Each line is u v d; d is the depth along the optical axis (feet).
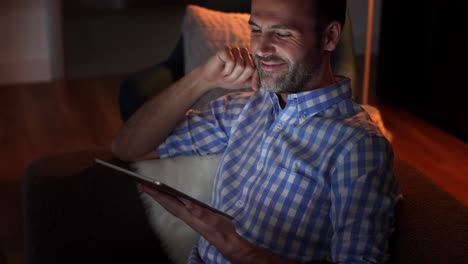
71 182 5.06
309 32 4.13
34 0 13.34
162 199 4.17
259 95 4.90
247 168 4.63
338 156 4.09
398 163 5.12
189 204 4.09
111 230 4.76
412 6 11.32
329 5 4.14
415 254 4.06
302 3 4.08
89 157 5.40
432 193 4.65
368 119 4.31
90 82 13.79
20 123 11.69
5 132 11.32
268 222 4.32
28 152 10.59
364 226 3.89
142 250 4.87
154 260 4.93
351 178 3.99
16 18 13.35
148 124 5.02
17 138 11.09
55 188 4.99
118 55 15.56
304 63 4.19
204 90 4.94
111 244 4.68
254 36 4.26
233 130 4.86
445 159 10.11
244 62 4.67
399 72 11.98
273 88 4.27
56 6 13.42
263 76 4.28
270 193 4.33
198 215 4.09
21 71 13.71
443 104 11.00
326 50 4.31
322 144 4.21
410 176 4.90
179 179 5.16
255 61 4.29
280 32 4.14
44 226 4.65
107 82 13.79
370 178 3.94
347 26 7.70
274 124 4.47
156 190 4.15
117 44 16.46
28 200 4.93
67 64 14.25
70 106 12.50
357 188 3.95
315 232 4.22
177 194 3.84
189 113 5.18
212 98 6.63
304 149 4.27
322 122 4.25
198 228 4.14
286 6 4.08
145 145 5.10
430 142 10.68
